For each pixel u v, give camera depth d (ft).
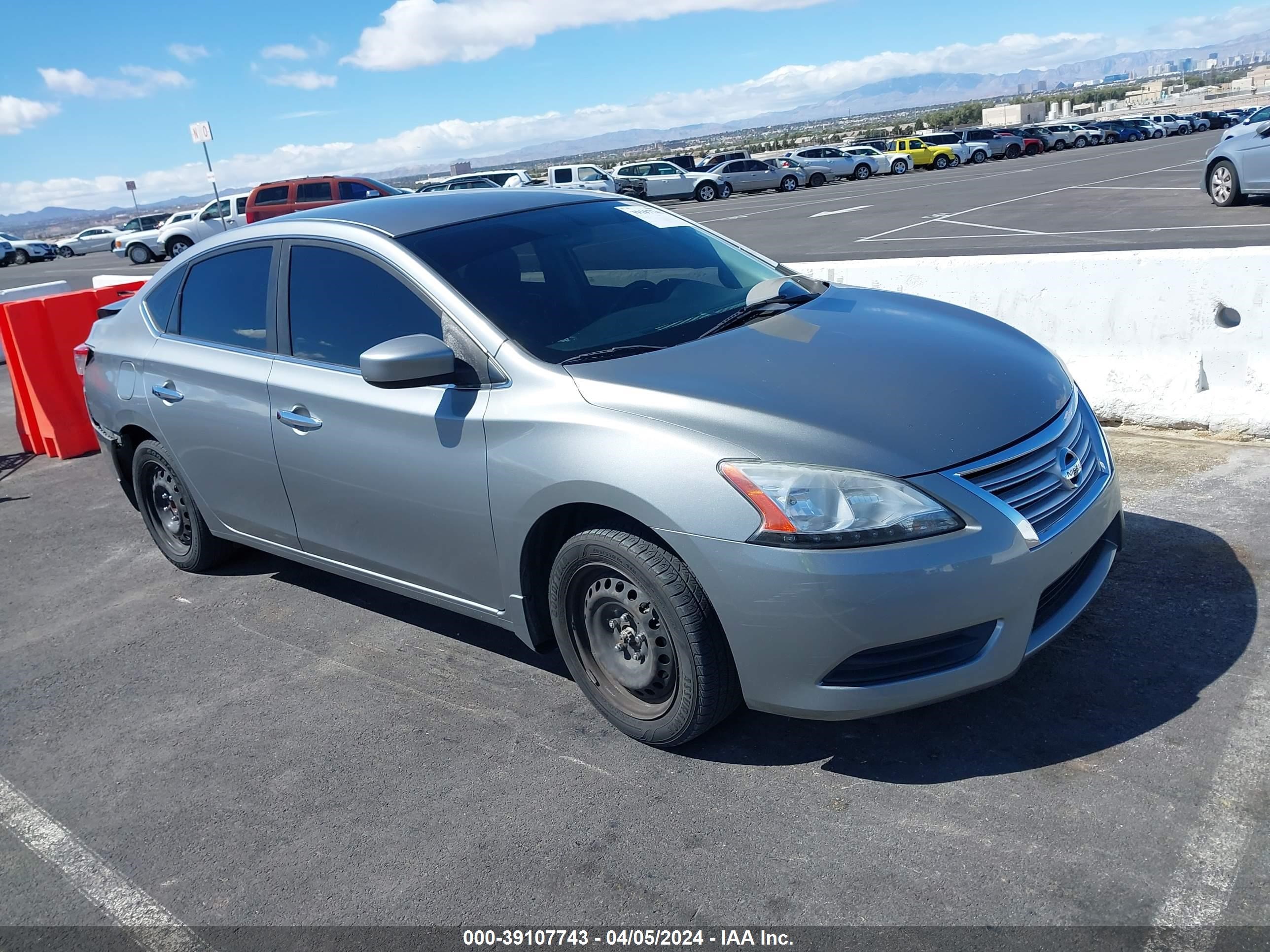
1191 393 16.76
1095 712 9.64
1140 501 14.32
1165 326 16.96
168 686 12.51
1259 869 7.52
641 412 9.12
